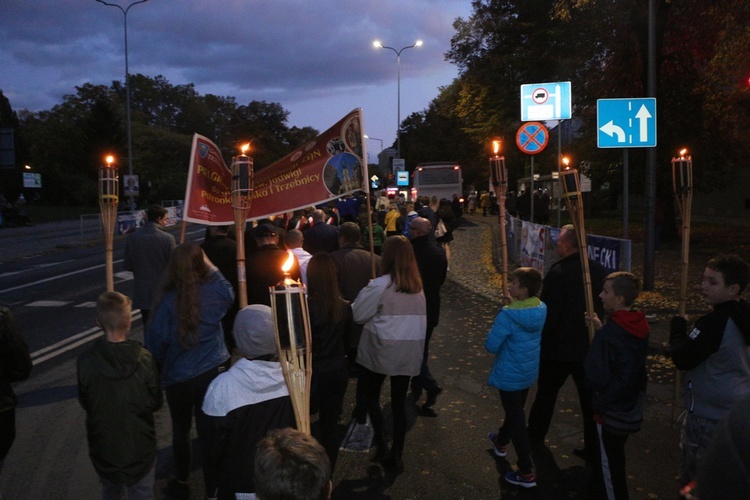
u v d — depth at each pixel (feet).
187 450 14.24
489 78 104.99
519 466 14.62
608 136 30.96
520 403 14.75
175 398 13.43
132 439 11.09
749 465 3.83
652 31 35.27
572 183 14.46
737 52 43.68
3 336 11.68
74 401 21.17
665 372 22.59
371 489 14.71
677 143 64.28
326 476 6.11
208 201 17.61
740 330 10.27
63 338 30.81
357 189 19.36
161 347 13.11
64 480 15.34
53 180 195.62
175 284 13.14
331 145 19.22
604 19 62.23
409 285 15.23
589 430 15.66
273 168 19.20
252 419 9.50
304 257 21.26
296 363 8.80
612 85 68.28
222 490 9.63
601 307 15.72
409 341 15.28
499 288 43.04
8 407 12.00
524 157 122.93
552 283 15.72
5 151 54.24
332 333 13.74
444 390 21.81
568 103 37.29
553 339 15.69
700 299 34.22
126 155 206.69
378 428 16.14
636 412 12.02
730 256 10.55
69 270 59.72
